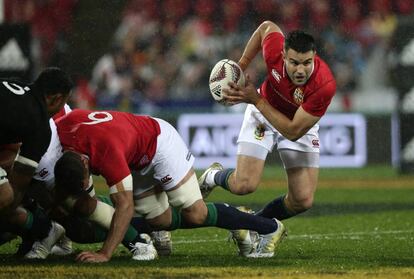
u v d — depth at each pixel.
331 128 54.31
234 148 53.22
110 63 60.72
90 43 61.94
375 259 20.64
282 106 22.27
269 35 22.56
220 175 23.84
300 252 22.25
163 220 20.62
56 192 18.84
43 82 18.22
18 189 18.25
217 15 63.03
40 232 20.14
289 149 22.75
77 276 17.22
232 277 17.23
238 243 21.06
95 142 18.58
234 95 20.88
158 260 19.95
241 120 53.09
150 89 60.56
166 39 62.69
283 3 62.56
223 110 55.66
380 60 61.53
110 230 18.78
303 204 22.88
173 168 19.83
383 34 62.12
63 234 20.88
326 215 33.25
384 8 62.62
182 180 19.94
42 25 61.12
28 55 39.94
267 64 22.12
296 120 20.44
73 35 61.81
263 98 21.03
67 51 61.19
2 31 39.78
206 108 55.47
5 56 39.81
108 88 60.03
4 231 20.11
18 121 17.38
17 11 59.41
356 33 62.22
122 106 59.62
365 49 62.06
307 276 17.48
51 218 19.86
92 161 18.59
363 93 60.09
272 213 23.45
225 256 21.19
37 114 17.75
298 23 62.34
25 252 20.73
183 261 19.83
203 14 63.16
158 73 61.38
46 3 61.47
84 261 18.86
